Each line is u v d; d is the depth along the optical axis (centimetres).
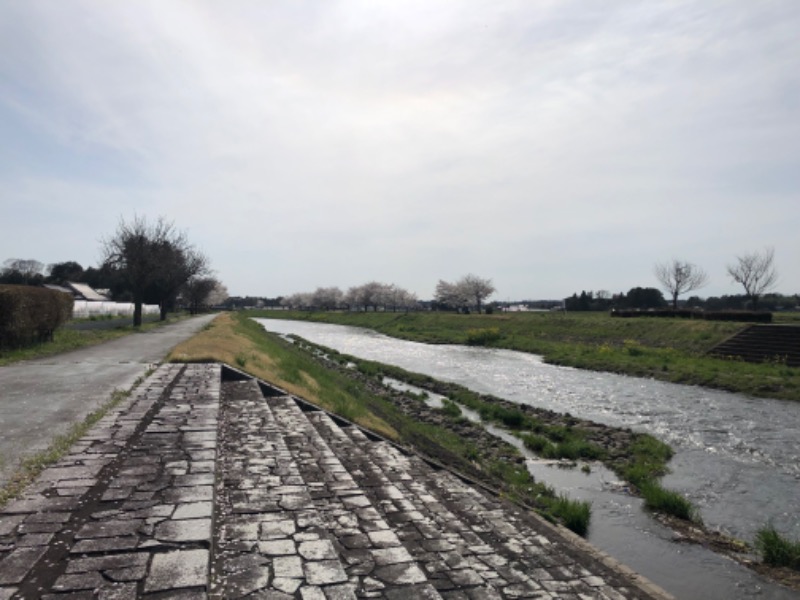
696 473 1057
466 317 6175
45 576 341
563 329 4322
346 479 666
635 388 2102
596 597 519
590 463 1126
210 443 648
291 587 363
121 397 913
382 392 1956
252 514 488
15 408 809
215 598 345
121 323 3297
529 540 653
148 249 2923
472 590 464
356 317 8300
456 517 689
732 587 617
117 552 376
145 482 511
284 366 1739
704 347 2858
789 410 1670
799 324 3044
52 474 529
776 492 949
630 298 7788
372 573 438
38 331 1722
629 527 786
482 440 1283
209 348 1578
